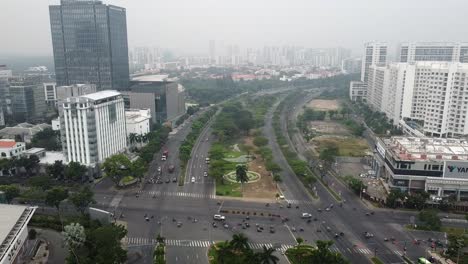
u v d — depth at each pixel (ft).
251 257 602.03
